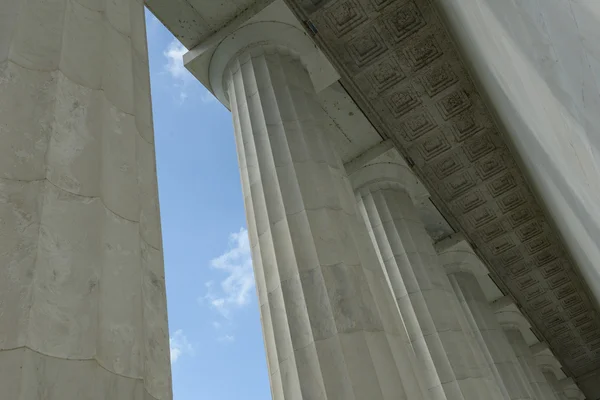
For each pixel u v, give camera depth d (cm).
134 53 748
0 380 336
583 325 3897
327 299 1126
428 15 1964
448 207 2803
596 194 588
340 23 1956
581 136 480
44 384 352
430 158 2523
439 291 2166
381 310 1198
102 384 387
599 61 326
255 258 1323
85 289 426
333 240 1240
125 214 523
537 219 2931
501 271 3278
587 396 4316
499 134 2439
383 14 1955
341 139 2353
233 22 1745
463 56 1988
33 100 514
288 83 1614
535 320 3775
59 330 387
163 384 458
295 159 1409
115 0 751
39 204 443
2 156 455
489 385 2266
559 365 4119
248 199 1431
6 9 571
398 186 2452
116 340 425
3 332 362
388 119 2334
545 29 431
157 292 521
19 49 540
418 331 2052
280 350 1127
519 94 945
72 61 582
